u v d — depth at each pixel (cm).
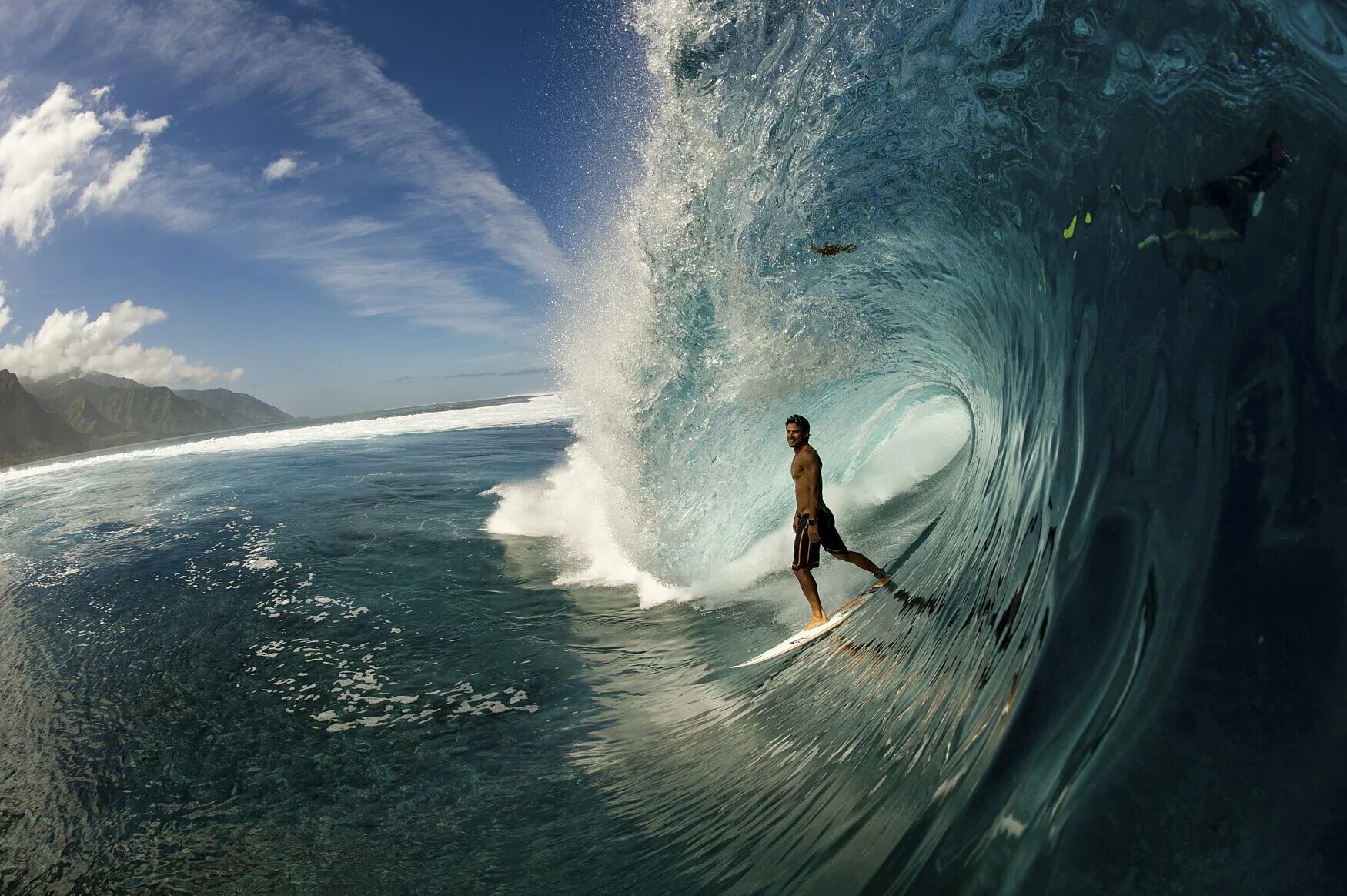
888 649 337
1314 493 158
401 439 2319
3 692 508
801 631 453
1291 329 175
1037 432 316
